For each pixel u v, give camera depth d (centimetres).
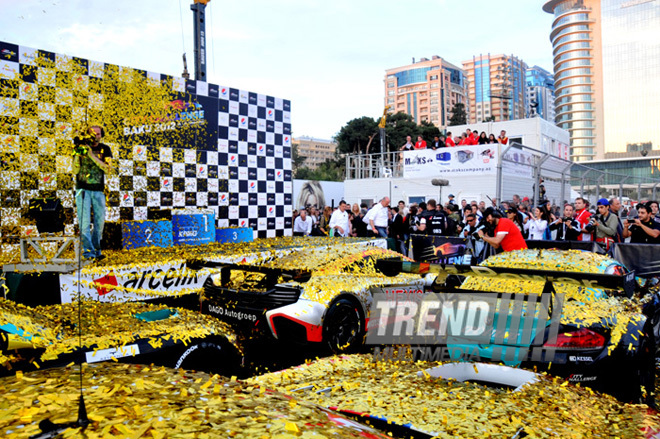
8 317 296
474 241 918
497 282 410
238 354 378
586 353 338
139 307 401
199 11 1341
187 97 953
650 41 16625
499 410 177
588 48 18038
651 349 388
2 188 711
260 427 102
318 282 507
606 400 203
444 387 203
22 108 738
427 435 158
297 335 472
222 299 507
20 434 92
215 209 1012
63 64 778
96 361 298
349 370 243
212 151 1002
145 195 891
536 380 212
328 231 1368
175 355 338
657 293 495
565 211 974
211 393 122
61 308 380
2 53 720
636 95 16875
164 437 93
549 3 19262
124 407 105
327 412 126
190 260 461
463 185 1969
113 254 659
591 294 389
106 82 830
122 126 853
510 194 1958
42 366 283
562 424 167
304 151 19575
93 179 603
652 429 168
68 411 104
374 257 586
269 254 714
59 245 644
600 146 17700
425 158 2070
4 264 519
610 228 872
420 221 1140
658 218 1065
